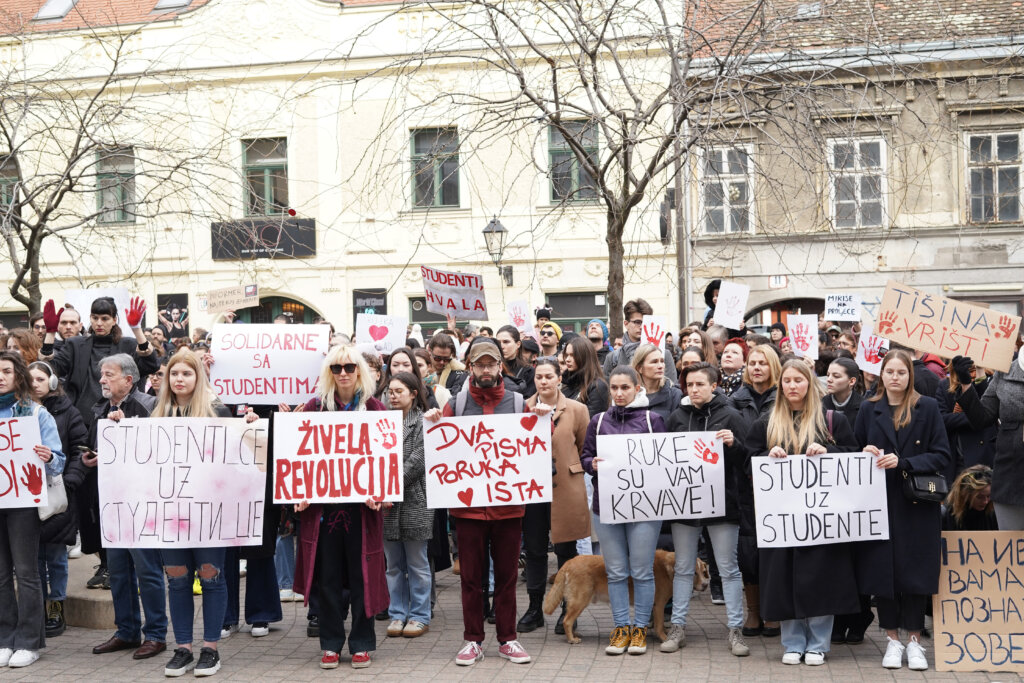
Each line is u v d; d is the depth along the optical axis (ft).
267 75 73.92
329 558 22.47
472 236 69.62
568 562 24.67
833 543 21.74
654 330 36.45
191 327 75.36
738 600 23.25
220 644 24.80
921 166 66.69
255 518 22.53
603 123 34.50
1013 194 66.13
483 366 23.57
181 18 73.97
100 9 77.77
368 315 40.29
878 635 24.90
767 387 25.25
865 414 22.88
